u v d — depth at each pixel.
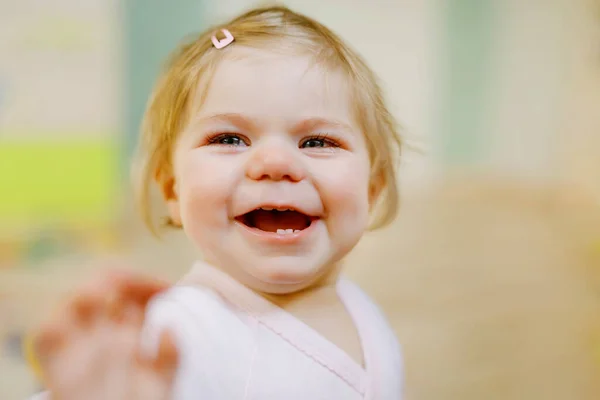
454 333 1.40
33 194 1.75
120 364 0.40
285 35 0.58
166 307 0.49
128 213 1.70
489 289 1.59
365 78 0.62
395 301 1.47
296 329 0.52
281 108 0.52
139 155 0.81
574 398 1.20
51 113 1.80
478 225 1.98
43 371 0.40
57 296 1.33
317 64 0.55
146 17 1.83
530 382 1.23
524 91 2.29
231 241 0.52
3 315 1.26
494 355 1.33
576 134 2.17
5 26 1.80
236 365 0.49
